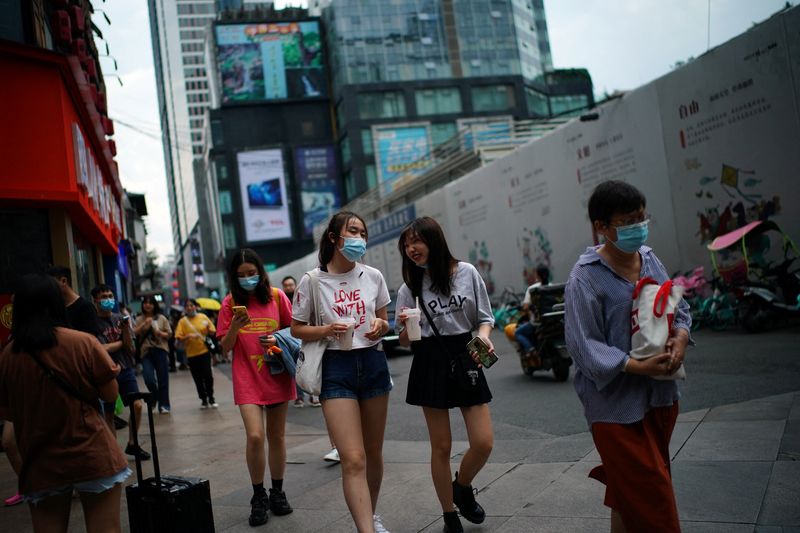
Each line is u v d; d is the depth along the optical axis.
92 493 3.17
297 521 4.37
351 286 3.80
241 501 4.96
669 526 2.54
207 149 88.12
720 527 3.39
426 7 74.62
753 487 3.85
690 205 13.47
